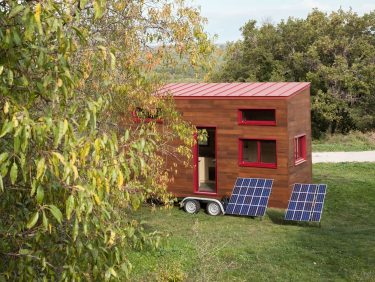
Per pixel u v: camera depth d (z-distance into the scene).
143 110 9.74
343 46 37.91
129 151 4.09
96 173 3.41
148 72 8.95
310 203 14.98
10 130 2.92
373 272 10.12
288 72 40.75
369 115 36.69
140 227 5.22
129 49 8.54
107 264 4.20
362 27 38.78
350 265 10.67
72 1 3.54
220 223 15.07
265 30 41.75
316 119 39.06
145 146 4.38
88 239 4.13
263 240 12.91
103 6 3.32
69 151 3.28
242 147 16.52
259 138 16.09
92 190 3.33
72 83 3.47
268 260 11.09
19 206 4.19
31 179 3.70
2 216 4.23
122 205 6.59
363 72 36.72
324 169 24.56
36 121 3.24
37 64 3.53
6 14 3.39
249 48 42.28
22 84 3.51
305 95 17.55
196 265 9.83
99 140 3.31
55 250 4.14
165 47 9.04
